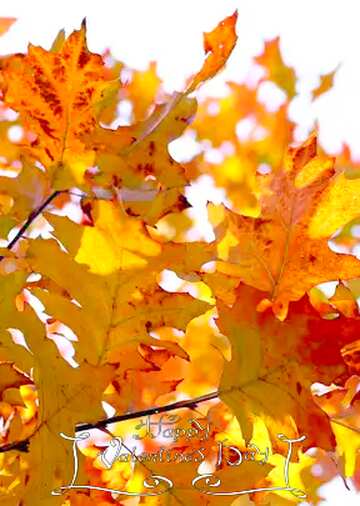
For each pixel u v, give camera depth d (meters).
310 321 1.16
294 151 1.20
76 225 1.13
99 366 1.13
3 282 1.14
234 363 1.17
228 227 1.19
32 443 1.13
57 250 1.14
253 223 1.19
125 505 1.22
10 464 1.13
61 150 1.19
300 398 1.16
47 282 1.21
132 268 1.15
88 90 1.19
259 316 1.16
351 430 1.24
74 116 1.19
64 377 1.13
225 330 1.16
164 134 1.22
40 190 1.18
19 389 1.18
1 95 1.19
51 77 1.18
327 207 1.19
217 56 1.23
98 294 1.15
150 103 1.74
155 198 1.20
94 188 1.19
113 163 1.19
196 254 1.17
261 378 1.16
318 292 1.49
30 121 1.19
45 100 1.18
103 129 1.20
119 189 1.20
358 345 1.16
